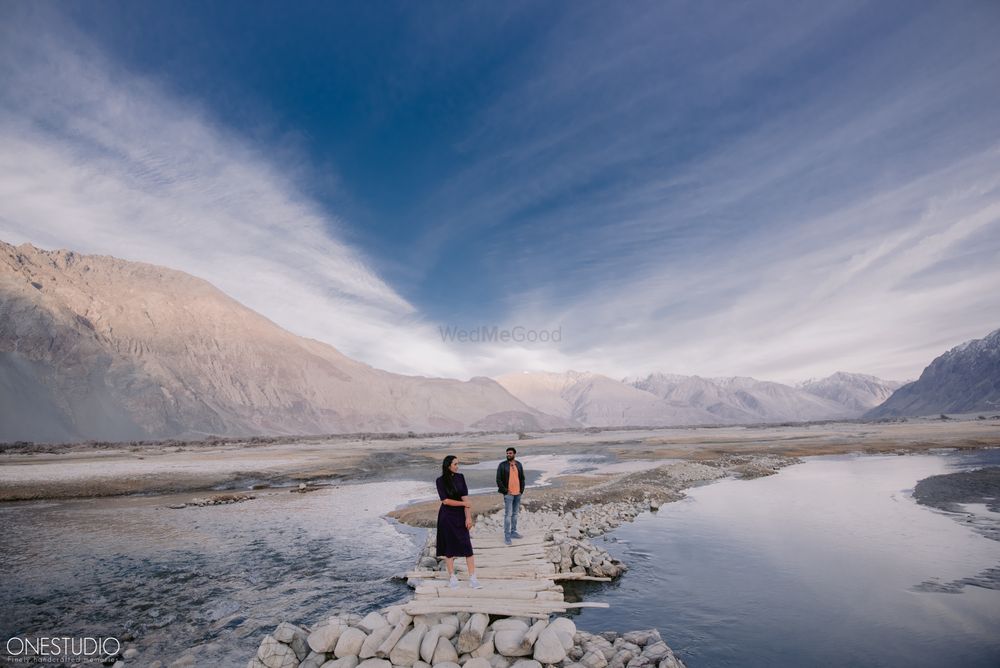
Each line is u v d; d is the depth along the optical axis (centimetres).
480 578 1114
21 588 1338
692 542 1727
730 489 2964
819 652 938
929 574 1338
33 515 2427
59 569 1509
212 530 2047
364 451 7125
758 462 4344
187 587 1346
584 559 1407
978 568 1373
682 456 5350
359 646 870
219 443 10294
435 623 925
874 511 2167
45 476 3606
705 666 895
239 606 1205
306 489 3397
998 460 4225
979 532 1747
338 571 1479
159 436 15462
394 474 4325
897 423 16050
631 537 1809
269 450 7494
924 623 1042
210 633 1059
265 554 1670
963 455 4788
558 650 830
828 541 1694
